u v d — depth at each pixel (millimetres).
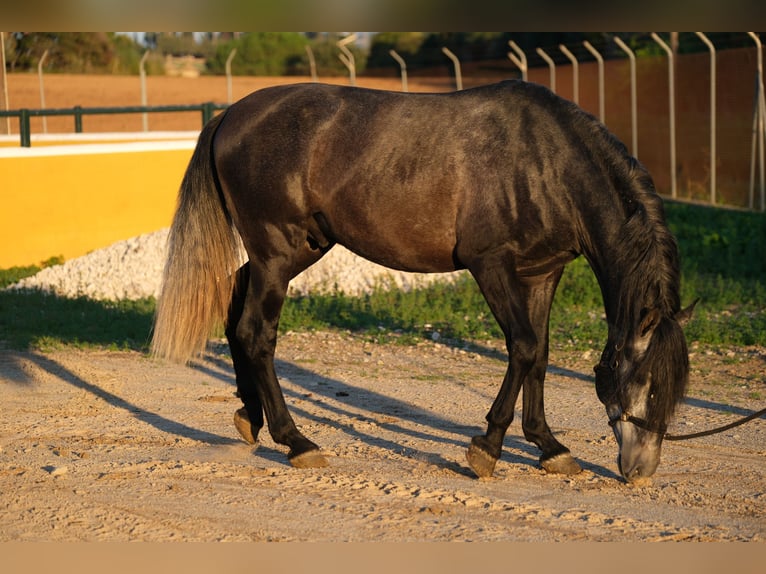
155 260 12859
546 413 7133
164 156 15047
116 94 36656
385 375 8414
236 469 5707
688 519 4910
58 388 7816
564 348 9352
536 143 5383
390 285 11938
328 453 6066
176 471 5641
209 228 6203
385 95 5883
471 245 5449
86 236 14281
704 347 9328
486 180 5406
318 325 10312
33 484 5387
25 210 13656
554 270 5680
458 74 23125
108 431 6570
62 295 11797
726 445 6277
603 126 5379
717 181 18781
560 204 5348
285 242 5977
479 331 10070
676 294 5043
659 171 20766
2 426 6660
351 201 5742
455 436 6516
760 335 9469
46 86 37312
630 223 5094
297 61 44312
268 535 4656
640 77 21141
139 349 9461
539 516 4926
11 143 15422
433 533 4691
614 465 5859
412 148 5598
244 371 6219
